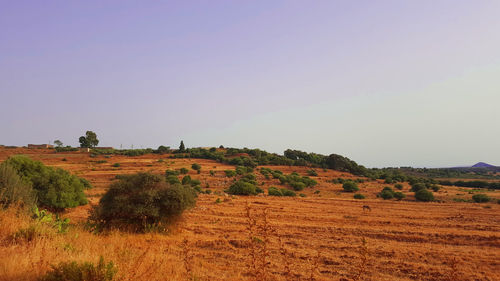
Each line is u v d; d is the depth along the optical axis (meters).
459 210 25.95
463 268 10.25
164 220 14.63
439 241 14.27
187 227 16.33
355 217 20.91
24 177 19.14
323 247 12.66
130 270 5.60
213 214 21.02
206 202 27.83
